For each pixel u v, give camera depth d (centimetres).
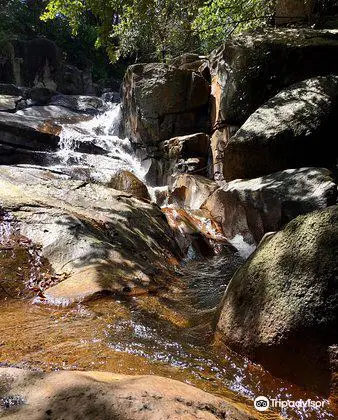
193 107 969
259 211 579
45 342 264
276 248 275
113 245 457
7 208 454
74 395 145
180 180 852
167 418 137
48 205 493
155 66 1020
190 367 248
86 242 429
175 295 404
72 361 238
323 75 743
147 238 536
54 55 1834
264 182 598
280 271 259
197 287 445
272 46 778
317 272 238
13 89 1498
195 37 1266
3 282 358
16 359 237
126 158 1090
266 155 654
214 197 720
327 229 252
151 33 1191
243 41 842
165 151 964
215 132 902
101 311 323
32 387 151
